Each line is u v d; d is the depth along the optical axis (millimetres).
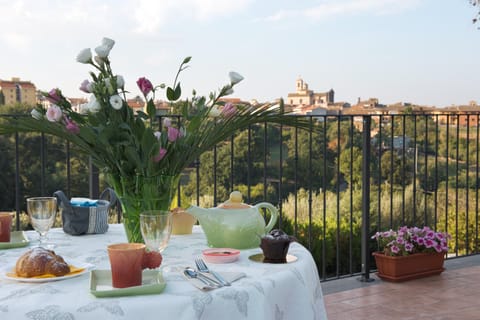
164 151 1601
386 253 3957
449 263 4453
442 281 3934
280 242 1589
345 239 5340
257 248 1772
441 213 6906
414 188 4516
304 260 1615
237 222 1745
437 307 3395
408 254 3943
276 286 1405
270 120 1854
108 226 2107
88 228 1964
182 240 1907
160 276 1349
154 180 1637
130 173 1639
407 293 3670
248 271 1481
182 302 1234
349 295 3641
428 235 4027
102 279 1371
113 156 1609
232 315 1276
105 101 1594
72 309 1187
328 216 6285
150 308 1210
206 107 1709
